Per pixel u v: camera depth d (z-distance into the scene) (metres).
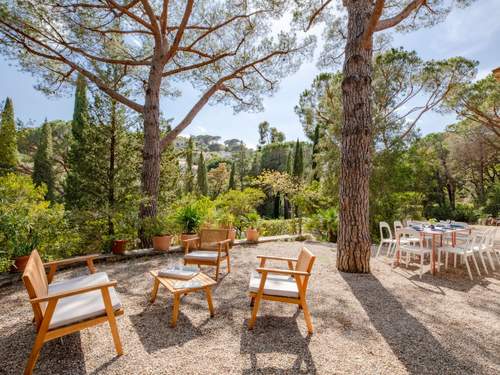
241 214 10.89
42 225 4.54
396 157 10.17
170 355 2.09
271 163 29.16
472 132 15.62
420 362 2.07
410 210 10.50
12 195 4.93
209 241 4.61
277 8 6.68
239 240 7.09
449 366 2.03
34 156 15.54
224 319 2.73
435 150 19.31
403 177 10.32
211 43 7.50
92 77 6.00
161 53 6.33
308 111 11.58
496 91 11.11
